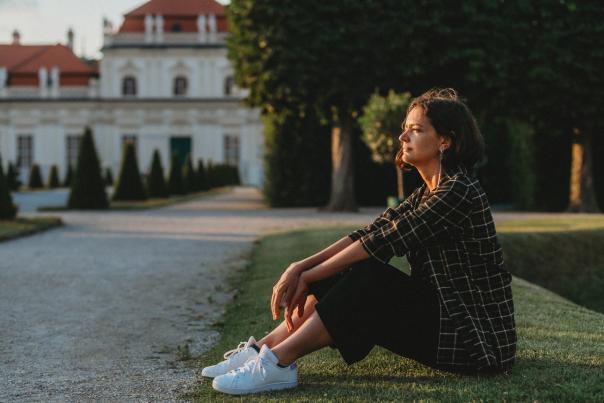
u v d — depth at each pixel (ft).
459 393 8.36
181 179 98.84
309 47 53.57
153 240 34.94
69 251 30.14
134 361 12.39
